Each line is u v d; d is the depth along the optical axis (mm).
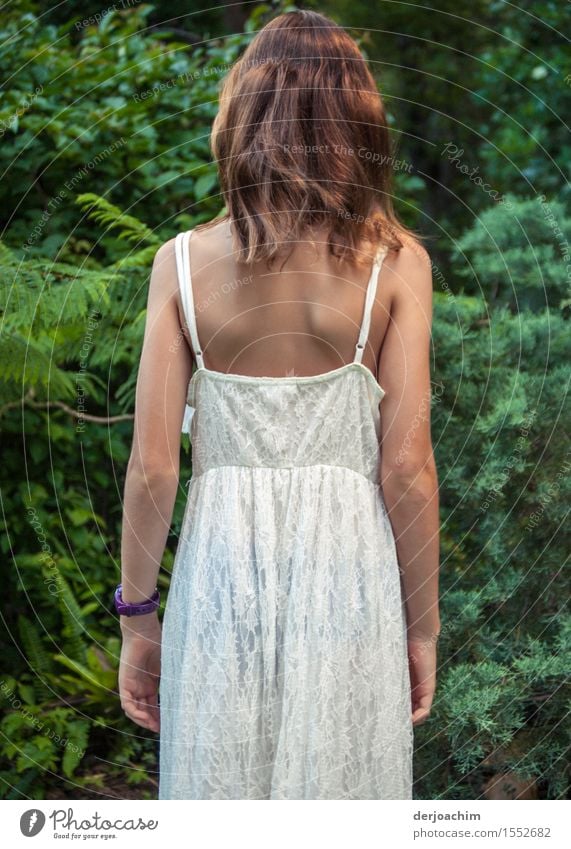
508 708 2002
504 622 2150
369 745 1348
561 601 2141
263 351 1338
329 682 1320
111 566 2658
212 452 1383
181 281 1355
